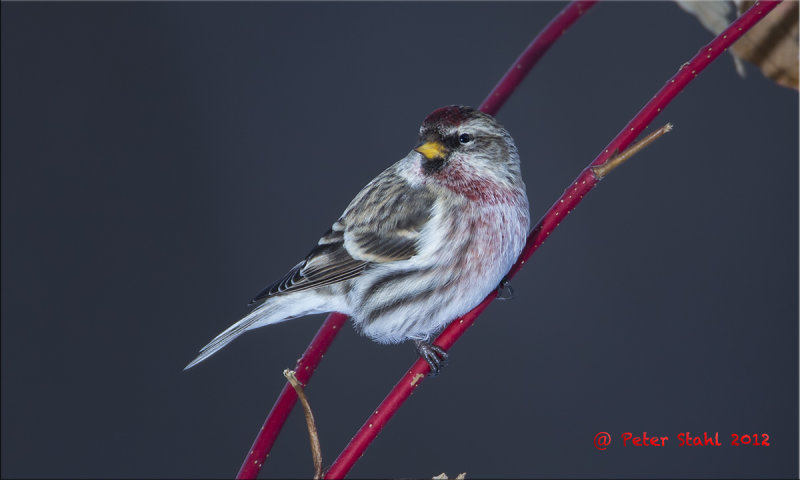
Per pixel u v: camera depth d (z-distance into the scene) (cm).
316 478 369
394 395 370
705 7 374
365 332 379
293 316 379
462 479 367
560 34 376
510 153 377
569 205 373
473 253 377
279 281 379
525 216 377
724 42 371
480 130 376
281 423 371
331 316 372
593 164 373
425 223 377
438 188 377
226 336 378
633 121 372
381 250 378
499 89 377
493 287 377
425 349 378
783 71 373
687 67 371
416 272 377
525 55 377
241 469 370
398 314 378
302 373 371
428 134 377
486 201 376
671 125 371
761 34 373
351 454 369
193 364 377
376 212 378
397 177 379
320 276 378
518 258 376
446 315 377
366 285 378
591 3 376
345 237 378
